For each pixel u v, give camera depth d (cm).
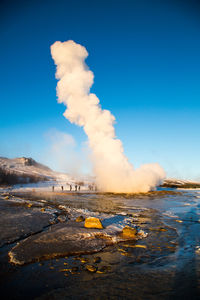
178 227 1488
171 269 787
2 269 755
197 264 838
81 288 639
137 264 833
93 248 998
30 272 739
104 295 600
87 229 1283
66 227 1321
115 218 1719
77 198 3416
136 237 1209
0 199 2945
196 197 3753
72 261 847
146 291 623
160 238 1209
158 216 1898
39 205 2438
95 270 765
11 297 586
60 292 615
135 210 2234
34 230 1284
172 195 4128
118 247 1035
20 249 941
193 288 641
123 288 640
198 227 1488
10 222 1478
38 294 604
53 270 760
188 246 1070
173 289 635
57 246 994
